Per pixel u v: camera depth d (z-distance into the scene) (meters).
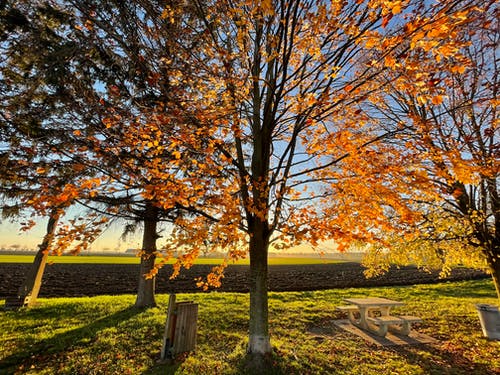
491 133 5.01
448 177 4.08
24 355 5.54
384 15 2.92
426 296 13.35
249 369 4.78
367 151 4.50
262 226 5.54
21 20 5.62
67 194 3.43
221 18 4.52
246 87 5.16
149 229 9.55
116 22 3.98
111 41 4.42
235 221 4.42
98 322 7.50
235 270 33.06
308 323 8.11
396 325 7.74
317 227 4.30
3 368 5.07
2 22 5.55
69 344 6.01
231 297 11.52
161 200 4.24
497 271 6.59
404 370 5.01
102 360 5.29
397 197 4.37
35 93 5.41
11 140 5.13
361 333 7.15
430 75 3.46
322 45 4.19
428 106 6.27
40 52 5.22
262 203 4.52
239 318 8.11
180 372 4.80
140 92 5.97
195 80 4.75
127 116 4.41
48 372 4.86
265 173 5.64
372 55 4.46
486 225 6.69
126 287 17.75
